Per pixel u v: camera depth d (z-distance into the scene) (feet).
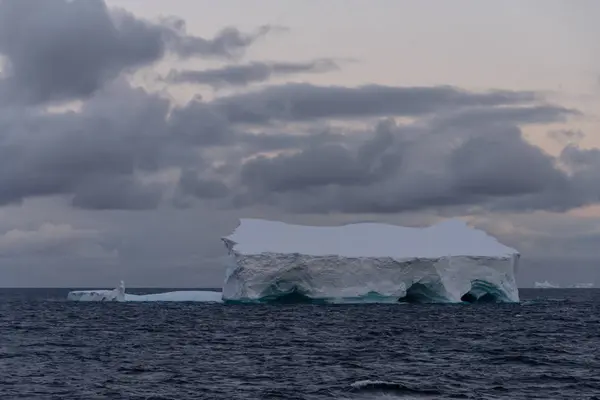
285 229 515.09
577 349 239.30
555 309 492.13
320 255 451.53
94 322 376.07
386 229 528.22
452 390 156.76
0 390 157.69
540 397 150.92
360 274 456.86
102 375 179.63
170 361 207.62
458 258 465.06
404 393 152.25
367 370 187.83
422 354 224.94
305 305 510.58
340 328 323.98
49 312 476.54
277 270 445.37
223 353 228.43
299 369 189.98
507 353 227.20
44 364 200.85
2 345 255.09
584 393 155.94
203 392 155.33
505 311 449.89
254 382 168.25
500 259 470.80
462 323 354.33
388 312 431.84
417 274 461.37
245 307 490.90
